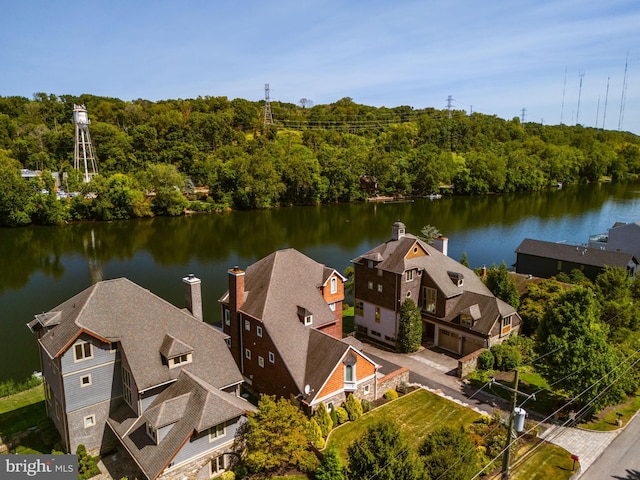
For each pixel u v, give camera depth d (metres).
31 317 54.91
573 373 31.23
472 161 155.00
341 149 171.62
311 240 95.19
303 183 134.75
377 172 148.75
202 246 89.94
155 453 25.06
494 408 33.59
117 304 30.00
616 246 68.31
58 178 123.75
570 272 61.91
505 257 82.12
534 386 36.91
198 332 31.42
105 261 79.12
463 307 43.41
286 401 28.12
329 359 31.84
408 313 43.28
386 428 21.98
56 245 89.50
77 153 125.19
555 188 167.25
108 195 111.00
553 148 174.75
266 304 35.22
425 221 112.88
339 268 74.31
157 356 28.86
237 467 26.78
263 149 147.00
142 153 138.62
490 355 39.72
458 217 117.62
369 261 46.94
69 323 28.34
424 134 193.00
